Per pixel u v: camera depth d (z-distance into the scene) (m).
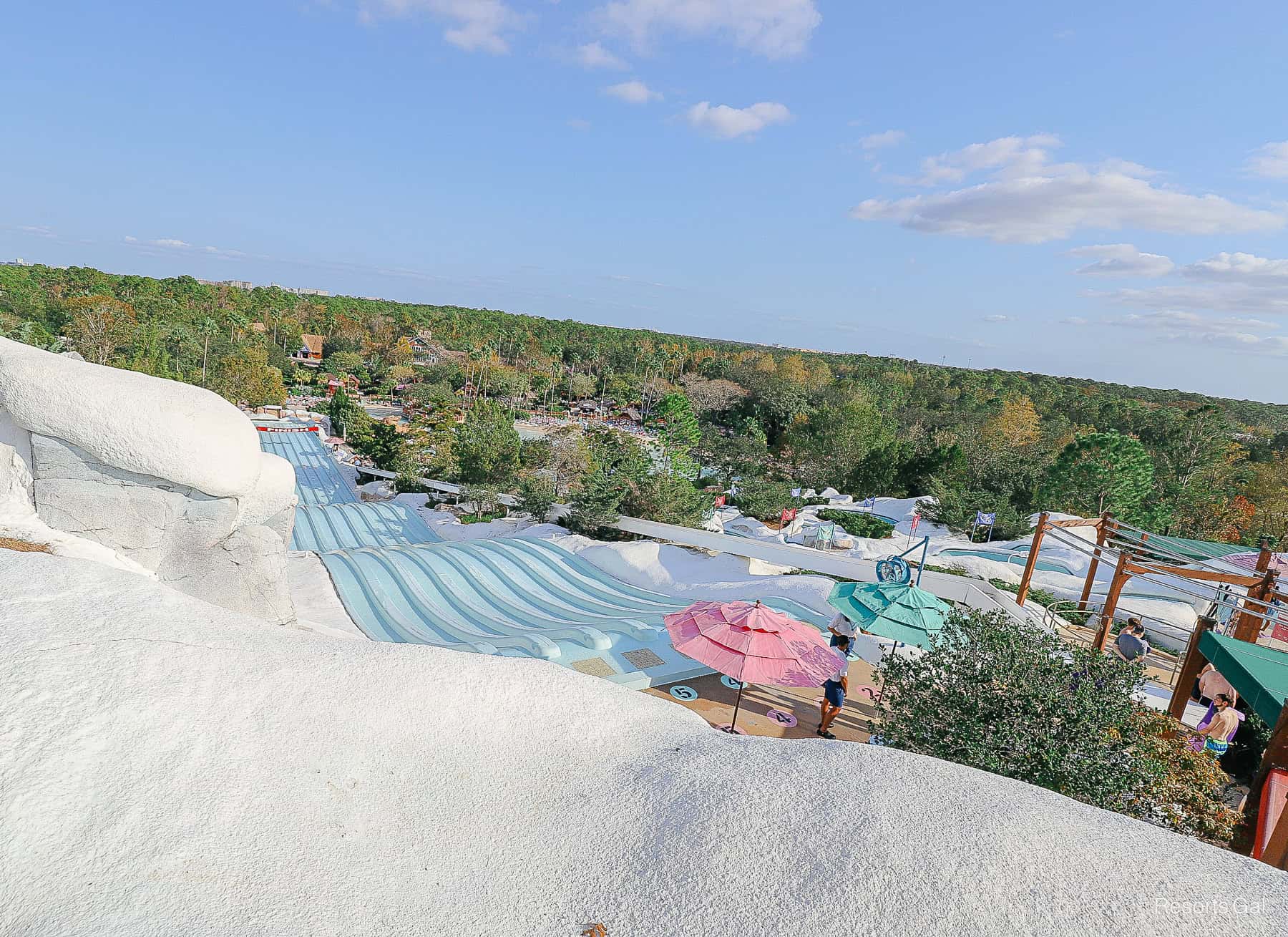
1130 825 3.88
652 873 3.69
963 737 6.76
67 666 4.36
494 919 3.41
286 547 9.80
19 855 3.26
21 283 106.44
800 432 66.31
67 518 7.85
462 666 5.30
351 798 4.06
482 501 32.06
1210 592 14.64
